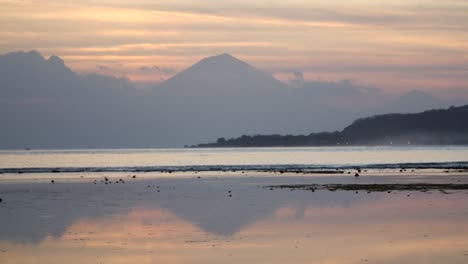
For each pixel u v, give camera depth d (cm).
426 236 3897
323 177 9481
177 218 4778
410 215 4800
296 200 5906
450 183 7912
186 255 3434
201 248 3612
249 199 6062
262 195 6456
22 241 3838
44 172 11419
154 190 7225
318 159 19462
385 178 9088
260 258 3344
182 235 4028
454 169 11900
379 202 5659
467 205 5400
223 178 9412
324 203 5625
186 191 7075
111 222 4591
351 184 7850
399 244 3653
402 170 11512
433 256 3334
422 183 7938
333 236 3934
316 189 7119
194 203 5778
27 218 4803
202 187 7656
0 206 5578
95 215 4969
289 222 4522
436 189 6956
